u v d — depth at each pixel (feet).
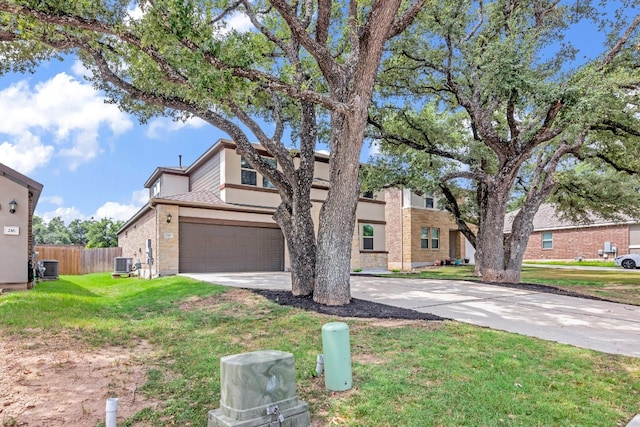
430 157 43.24
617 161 42.55
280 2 21.18
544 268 77.46
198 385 13.50
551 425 10.62
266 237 57.88
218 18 27.71
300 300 26.35
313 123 29.09
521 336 18.71
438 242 84.48
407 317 22.17
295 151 43.80
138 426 10.73
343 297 25.35
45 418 11.09
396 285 38.27
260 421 9.86
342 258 25.48
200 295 30.30
